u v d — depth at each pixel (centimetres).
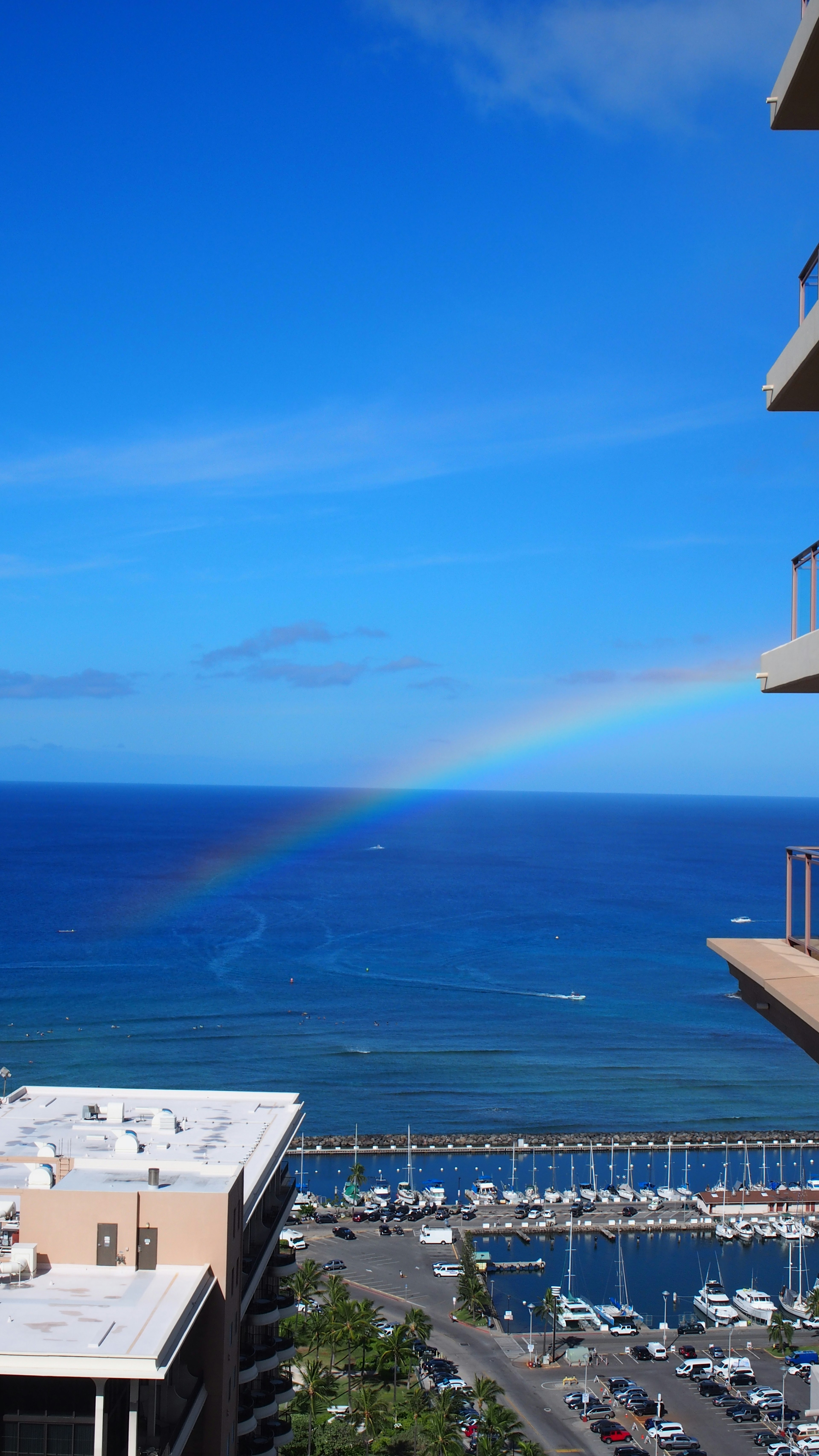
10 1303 3872
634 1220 17012
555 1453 10312
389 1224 16662
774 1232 16588
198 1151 5453
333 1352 11412
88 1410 3525
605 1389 11775
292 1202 6006
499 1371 12075
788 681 1997
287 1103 6481
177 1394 3969
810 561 2047
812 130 2223
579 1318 13425
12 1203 4691
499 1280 14812
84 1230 4250
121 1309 3841
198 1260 4247
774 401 2177
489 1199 17762
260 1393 5234
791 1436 10788
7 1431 3553
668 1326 13512
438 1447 9419
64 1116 6038
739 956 2136
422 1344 12544
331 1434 9525
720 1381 12075
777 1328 12825
